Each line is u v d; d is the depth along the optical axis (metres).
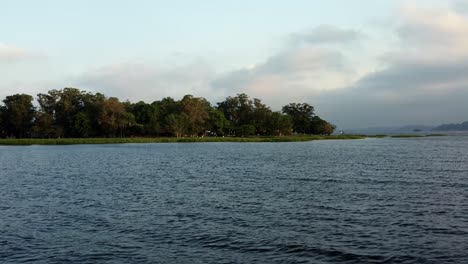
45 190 39.09
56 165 65.31
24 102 176.75
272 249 20.12
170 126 177.75
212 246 20.67
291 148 116.44
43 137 177.25
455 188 38.59
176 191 38.06
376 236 22.27
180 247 20.56
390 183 42.25
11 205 31.47
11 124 179.88
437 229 23.64
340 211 28.62
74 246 20.83
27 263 18.44
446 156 79.06
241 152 97.44
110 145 139.62
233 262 18.36
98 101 173.12
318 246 20.48
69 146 133.50
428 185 40.66
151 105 186.88
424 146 123.81
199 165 64.06
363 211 28.58
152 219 26.50
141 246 20.77
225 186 41.12
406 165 60.81
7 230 23.91
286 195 35.38
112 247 20.62
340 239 21.72
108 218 26.88
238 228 24.09
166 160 74.19
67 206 30.98
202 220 26.16
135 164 66.38
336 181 44.19
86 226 24.81
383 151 97.88
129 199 33.88
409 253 19.41
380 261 18.42
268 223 25.28
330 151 99.81
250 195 35.50
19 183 44.19
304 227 24.27
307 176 48.84
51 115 175.50
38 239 22.08
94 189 39.59
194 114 186.88
